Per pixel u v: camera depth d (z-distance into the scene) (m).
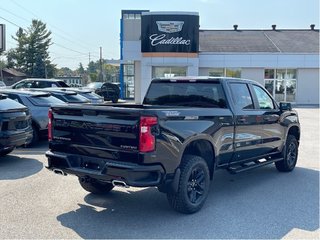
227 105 6.53
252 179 7.95
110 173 5.06
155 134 4.96
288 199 6.50
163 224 5.28
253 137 7.17
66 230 5.03
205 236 4.89
